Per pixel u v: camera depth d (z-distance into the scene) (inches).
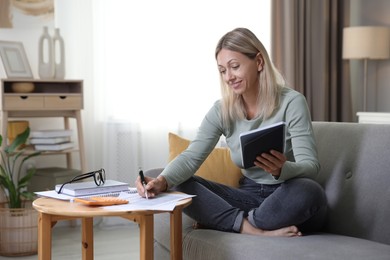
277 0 177.2
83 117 159.8
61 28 156.4
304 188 76.6
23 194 131.0
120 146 161.3
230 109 88.0
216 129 90.2
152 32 164.2
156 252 98.3
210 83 172.4
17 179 143.5
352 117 195.6
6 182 130.6
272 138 71.7
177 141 104.3
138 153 164.6
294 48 179.6
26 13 152.3
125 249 135.2
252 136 71.2
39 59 145.3
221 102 89.9
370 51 175.5
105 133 159.6
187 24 168.7
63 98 143.4
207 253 77.1
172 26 166.9
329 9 186.7
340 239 75.5
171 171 82.3
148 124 165.3
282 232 77.7
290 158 85.6
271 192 85.4
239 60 83.7
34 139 142.1
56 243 139.5
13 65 143.6
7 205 136.7
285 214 76.9
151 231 67.7
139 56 163.0
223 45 84.8
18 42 147.0
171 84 167.3
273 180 85.0
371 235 79.0
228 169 101.2
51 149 141.6
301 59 181.6
